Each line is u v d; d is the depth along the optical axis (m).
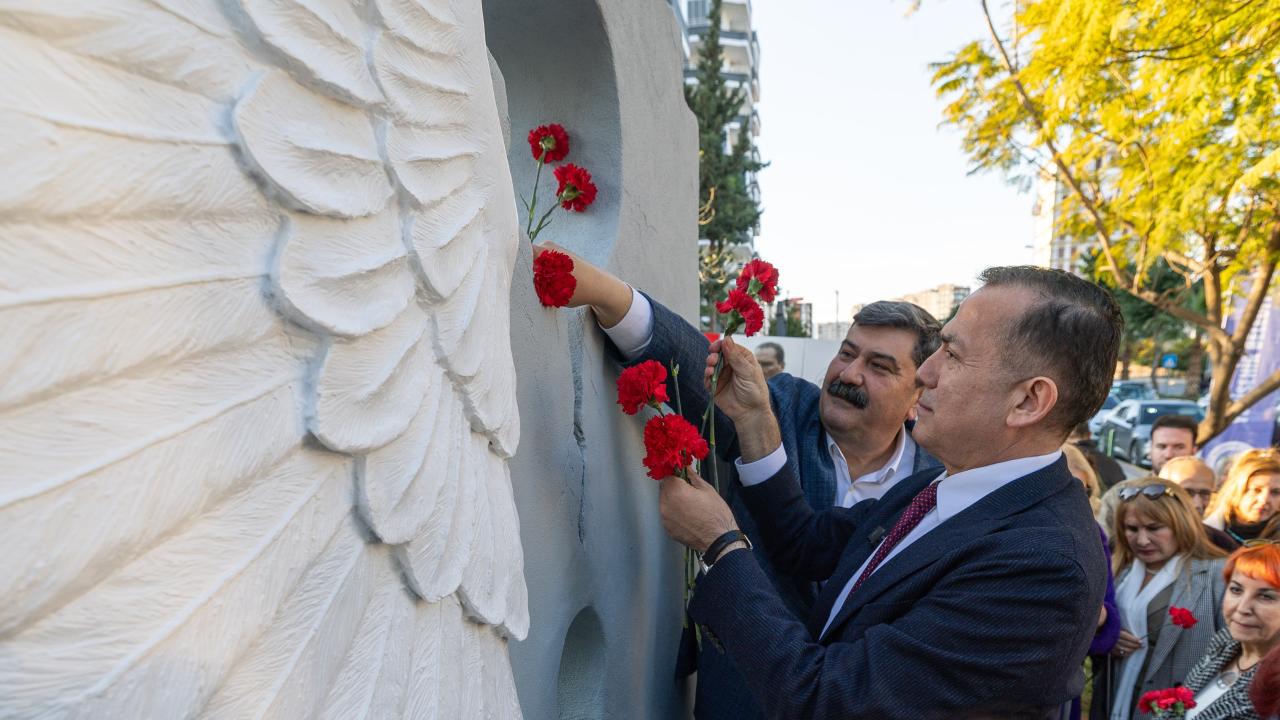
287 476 0.60
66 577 0.40
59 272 0.40
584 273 1.65
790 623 1.45
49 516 0.40
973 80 6.74
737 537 1.59
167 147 0.47
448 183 0.89
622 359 1.86
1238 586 2.22
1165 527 2.89
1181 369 24.42
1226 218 6.09
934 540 1.41
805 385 2.57
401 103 0.77
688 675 2.37
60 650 0.41
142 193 0.45
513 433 1.12
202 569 0.50
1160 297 6.63
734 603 1.50
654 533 2.20
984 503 1.40
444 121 0.89
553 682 1.50
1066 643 1.25
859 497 2.33
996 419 1.39
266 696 0.56
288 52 0.57
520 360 1.37
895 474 2.34
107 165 0.42
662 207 2.59
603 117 2.11
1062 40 5.86
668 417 1.60
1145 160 6.00
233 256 0.54
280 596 0.57
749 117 17.61
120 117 0.44
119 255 0.44
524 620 1.09
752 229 17.16
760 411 1.96
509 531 1.07
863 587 1.49
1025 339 1.34
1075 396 1.35
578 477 1.64
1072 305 1.34
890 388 2.20
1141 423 12.35
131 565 0.45
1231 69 5.04
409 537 0.76
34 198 0.38
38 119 0.38
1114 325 1.36
